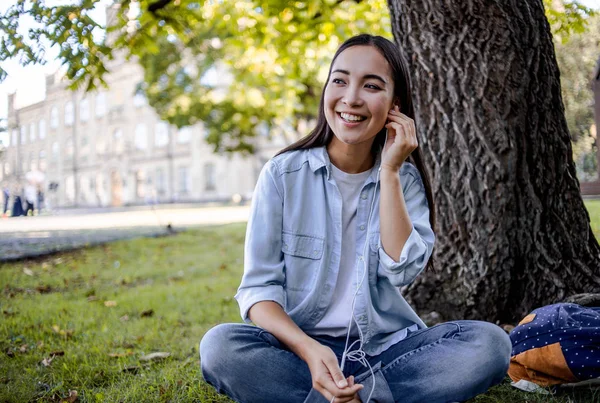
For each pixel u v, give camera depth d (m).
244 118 20.94
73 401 2.44
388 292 2.06
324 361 1.73
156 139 47.06
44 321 3.99
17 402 2.41
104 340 3.46
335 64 1.98
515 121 3.17
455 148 3.28
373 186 2.07
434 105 3.32
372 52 1.94
